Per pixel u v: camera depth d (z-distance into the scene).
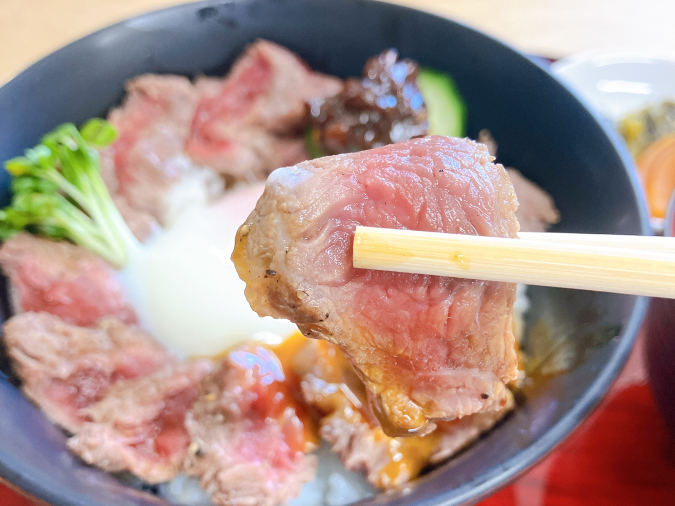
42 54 0.22
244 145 0.19
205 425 0.14
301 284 0.09
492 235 0.09
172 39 0.19
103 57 0.18
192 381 0.14
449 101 0.18
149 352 0.15
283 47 0.20
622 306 0.12
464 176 0.09
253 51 0.20
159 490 0.13
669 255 0.08
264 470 0.13
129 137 0.19
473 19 0.24
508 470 0.10
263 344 0.16
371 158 0.09
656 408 0.13
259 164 0.20
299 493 0.13
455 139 0.10
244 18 0.19
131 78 0.19
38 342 0.14
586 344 0.12
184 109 0.20
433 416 0.10
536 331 0.15
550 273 0.08
